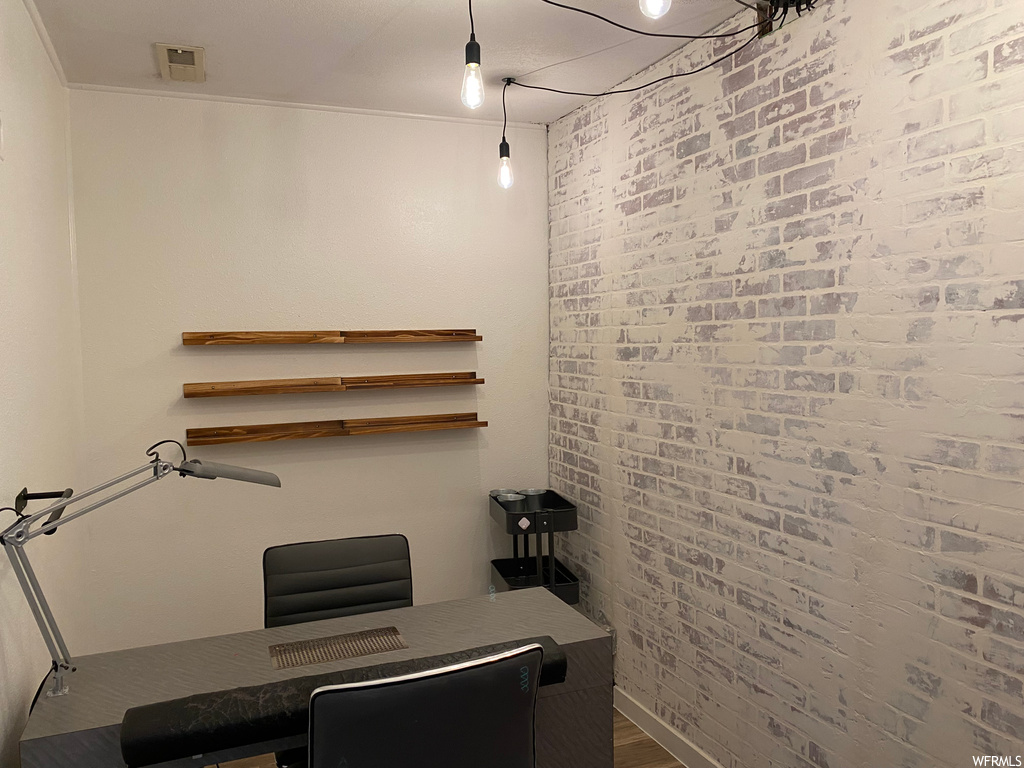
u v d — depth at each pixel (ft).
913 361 5.67
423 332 11.04
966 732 5.31
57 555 7.53
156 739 4.84
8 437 5.50
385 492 11.12
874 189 5.97
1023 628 4.91
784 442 7.02
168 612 10.04
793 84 6.78
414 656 6.14
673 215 8.64
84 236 9.46
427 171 11.18
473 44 5.92
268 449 10.45
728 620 7.86
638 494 9.53
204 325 10.09
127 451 9.80
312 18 7.51
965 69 5.22
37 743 4.95
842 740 6.41
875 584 6.06
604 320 10.29
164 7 7.18
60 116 8.87
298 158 10.46
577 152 10.91
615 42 8.24
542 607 7.22
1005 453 5.01
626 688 10.01
